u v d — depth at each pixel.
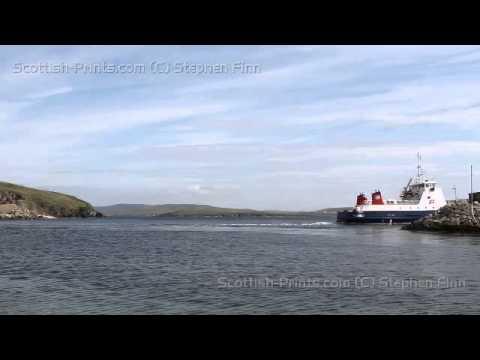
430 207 137.38
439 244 69.00
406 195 145.00
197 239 89.94
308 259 49.75
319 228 141.00
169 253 58.66
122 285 32.53
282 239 86.94
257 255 54.97
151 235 107.06
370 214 140.00
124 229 146.75
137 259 51.00
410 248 62.38
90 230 137.62
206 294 28.92
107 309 24.88
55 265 45.12
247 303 26.22
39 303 26.52
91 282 33.94
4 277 36.69
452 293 28.84
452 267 41.62
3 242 81.12
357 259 49.16
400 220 138.00
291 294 28.75
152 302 26.67
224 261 48.44
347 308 24.84
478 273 37.66
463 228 99.00
